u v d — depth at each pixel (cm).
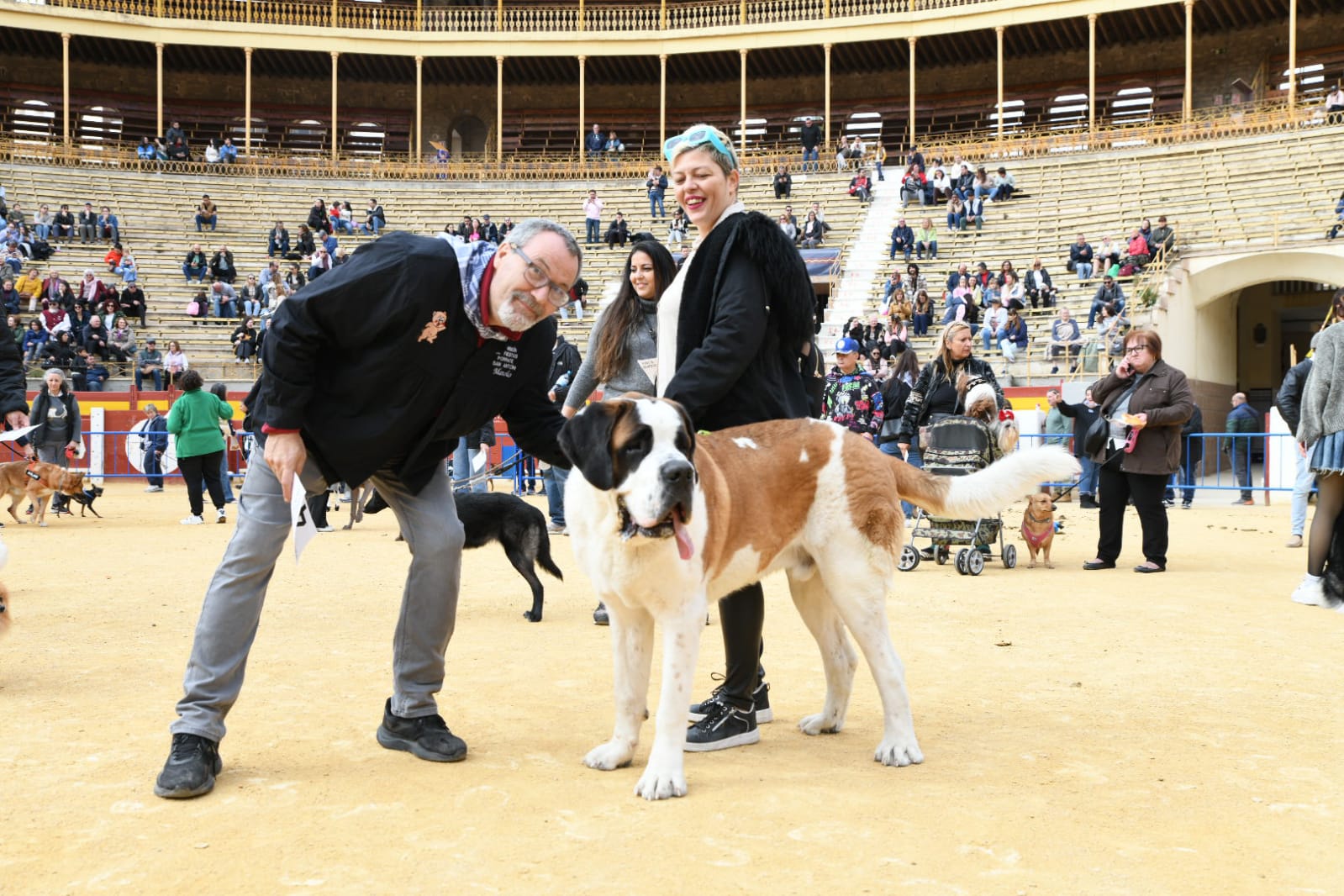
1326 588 792
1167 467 980
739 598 440
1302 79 3934
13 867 309
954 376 1060
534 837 332
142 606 787
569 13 4466
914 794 375
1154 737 449
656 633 643
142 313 2953
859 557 416
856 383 1145
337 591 864
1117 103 4241
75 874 304
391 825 343
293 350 383
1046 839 332
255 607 396
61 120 4372
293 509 388
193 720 380
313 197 3891
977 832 338
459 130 4747
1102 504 1032
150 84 4466
